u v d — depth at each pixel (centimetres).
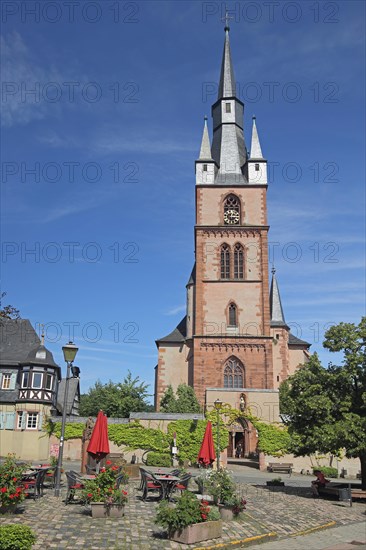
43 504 1727
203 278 5259
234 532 1430
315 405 2403
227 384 4944
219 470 1791
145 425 4131
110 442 4081
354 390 2500
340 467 4022
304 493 2530
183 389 4875
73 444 4191
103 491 1566
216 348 5012
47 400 4522
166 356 5609
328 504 2148
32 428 4431
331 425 2355
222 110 6206
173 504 1842
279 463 3972
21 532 925
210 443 2331
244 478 3409
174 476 1984
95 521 1471
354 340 2511
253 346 5009
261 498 2255
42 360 4625
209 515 1350
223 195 5541
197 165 5681
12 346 4897
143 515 1609
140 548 1195
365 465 2430
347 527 1672
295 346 6331
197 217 5469
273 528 1544
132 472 2723
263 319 5112
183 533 1270
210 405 4297
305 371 2597
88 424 2612
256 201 5506
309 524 1653
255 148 5750
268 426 4141
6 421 4497
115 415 5722
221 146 6003
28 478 1895
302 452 2523
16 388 4619
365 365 2484
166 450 4059
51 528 1352
